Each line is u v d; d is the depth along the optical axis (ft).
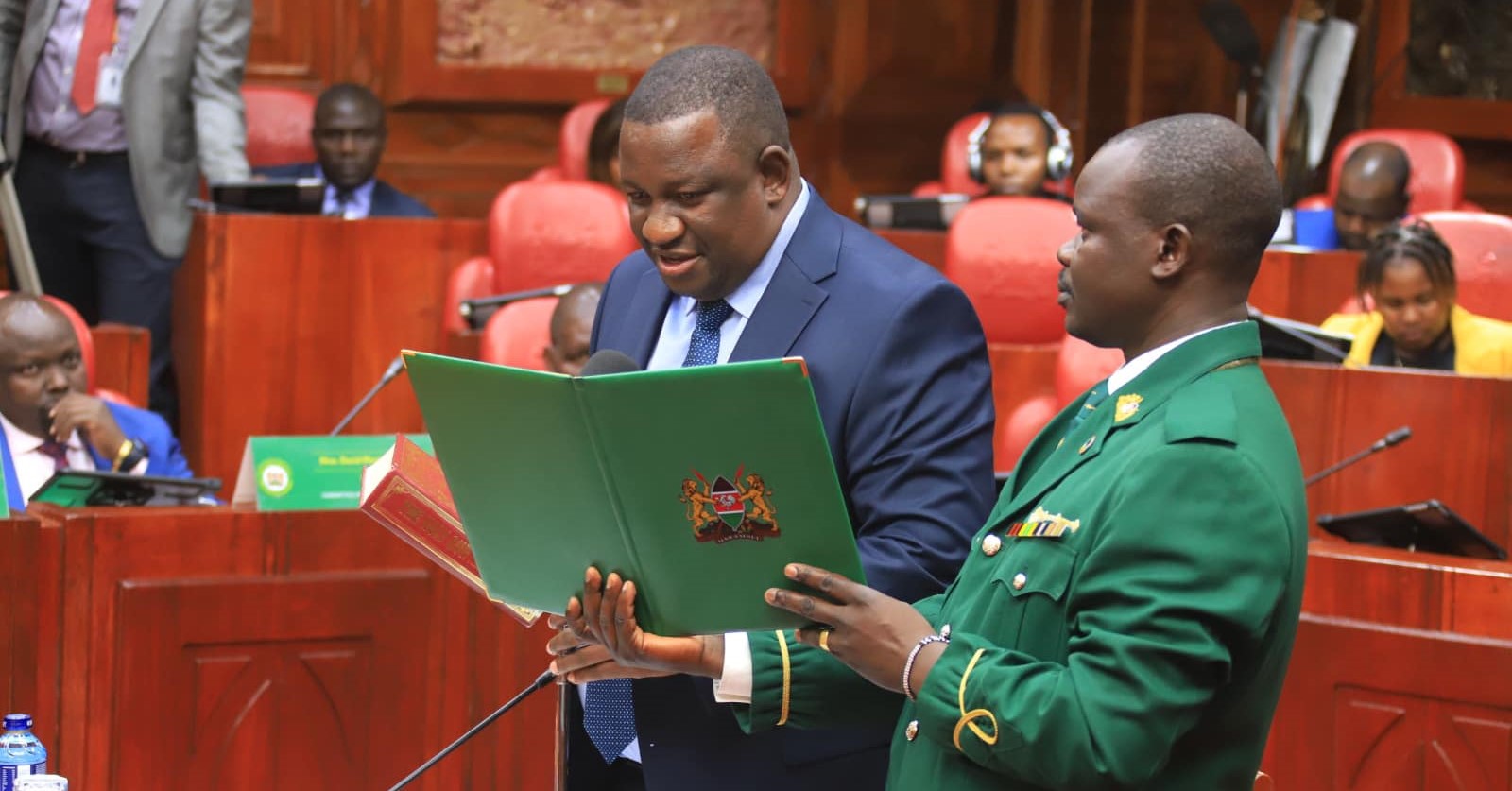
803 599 6.36
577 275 19.67
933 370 7.67
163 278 21.42
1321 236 22.22
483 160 31.19
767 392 6.01
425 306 20.65
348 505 11.10
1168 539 5.82
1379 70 33.76
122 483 11.34
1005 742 5.92
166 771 10.54
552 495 6.51
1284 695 10.97
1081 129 33.55
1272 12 33.99
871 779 7.93
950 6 33.47
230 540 10.71
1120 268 6.28
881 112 33.42
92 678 10.43
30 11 20.92
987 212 19.27
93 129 21.03
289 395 20.33
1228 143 6.22
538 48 31.12
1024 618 6.18
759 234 7.61
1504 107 34.01
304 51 30.12
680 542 6.36
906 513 7.48
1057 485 6.36
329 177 23.94
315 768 10.85
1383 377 14.80
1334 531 12.55
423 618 11.05
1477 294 17.92
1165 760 5.75
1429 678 10.50
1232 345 6.19
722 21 32.32
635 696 7.97
